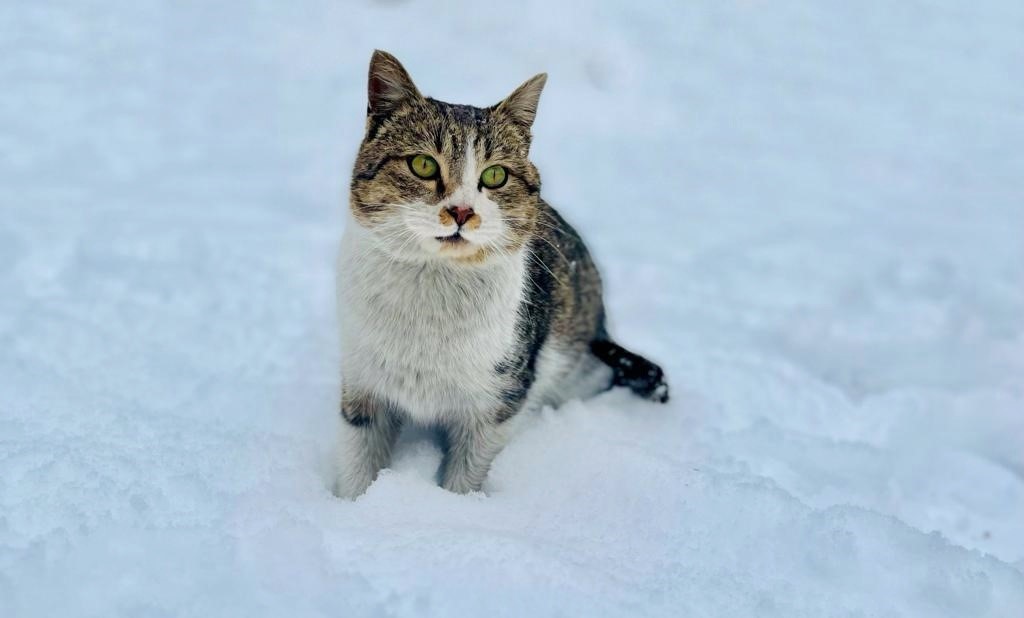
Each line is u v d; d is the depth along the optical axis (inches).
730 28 114.6
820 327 49.8
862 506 34.4
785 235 63.7
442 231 31.5
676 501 32.8
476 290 33.3
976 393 43.6
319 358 41.4
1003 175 79.0
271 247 52.8
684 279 55.0
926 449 39.9
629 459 34.7
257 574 27.7
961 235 65.3
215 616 26.6
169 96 79.3
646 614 28.0
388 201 32.2
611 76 92.7
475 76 87.1
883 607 29.5
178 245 51.9
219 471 31.9
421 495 32.6
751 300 53.1
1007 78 106.1
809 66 105.4
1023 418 42.4
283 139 72.3
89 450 31.8
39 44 87.8
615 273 54.6
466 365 34.1
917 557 31.1
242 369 39.9
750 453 37.7
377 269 33.1
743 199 70.3
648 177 73.2
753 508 32.5
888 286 55.6
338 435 35.2
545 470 34.8
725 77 99.0
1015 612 29.7
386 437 36.2
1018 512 37.0
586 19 102.0
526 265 35.4
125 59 86.4
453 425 35.9
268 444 33.8
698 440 38.2
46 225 53.0
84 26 93.4
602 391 41.3
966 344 49.0
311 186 63.7
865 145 84.3
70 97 76.9
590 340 41.2
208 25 97.0
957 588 30.1
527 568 28.7
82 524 28.6
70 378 37.2
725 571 30.3
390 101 32.9
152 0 102.0
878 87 100.7
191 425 34.4
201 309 45.4
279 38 94.5
